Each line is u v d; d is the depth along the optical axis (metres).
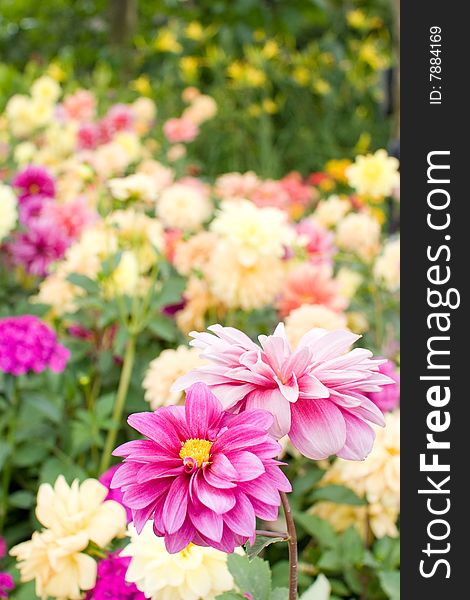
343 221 2.74
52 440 2.09
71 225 2.70
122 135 3.64
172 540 0.92
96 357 2.41
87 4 7.84
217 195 3.16
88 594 1.43
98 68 6.56
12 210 2.65
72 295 2.42
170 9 7.40
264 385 1.00
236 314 2.38
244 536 0.92
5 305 2.76
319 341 1.04
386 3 7.29
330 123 6.17
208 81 6.56
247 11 6.66
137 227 2.48
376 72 6.55
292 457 2.06
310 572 1.78
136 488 0.94
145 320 2.15
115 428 2.01
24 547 1.47
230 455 0.93
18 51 7.76
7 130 4.33
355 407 1.02
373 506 1.79
